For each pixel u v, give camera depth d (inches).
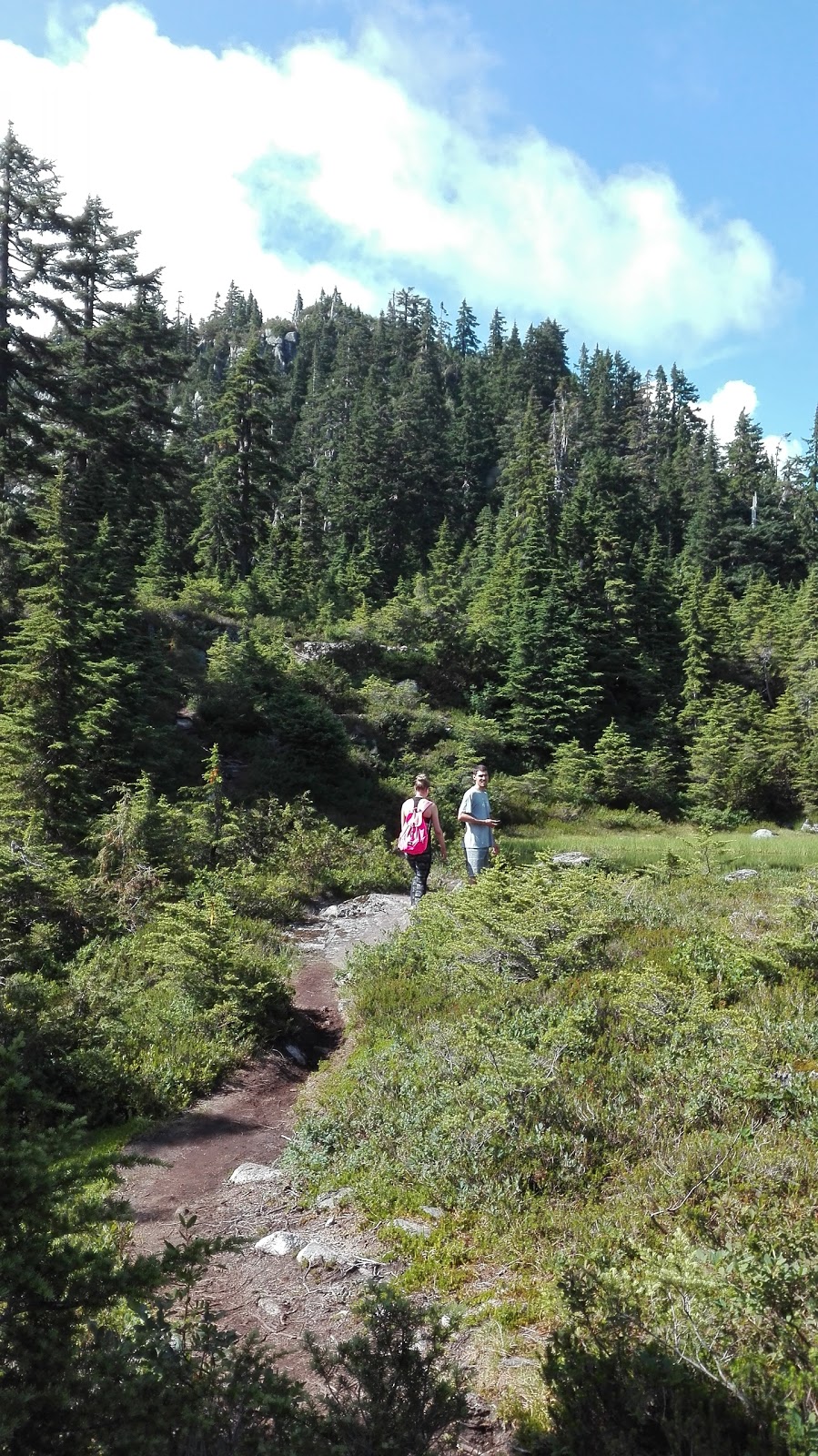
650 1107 205.2
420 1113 220.4
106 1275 114.8
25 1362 103.9
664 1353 117.5
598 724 1902.1
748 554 3506.4
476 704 1738.4
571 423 4480.8
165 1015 317.7
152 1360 112.1
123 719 793.6
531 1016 254.7
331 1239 182.4
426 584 2108.8
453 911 377.7
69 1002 276.5
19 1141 121.0
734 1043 230.2
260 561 2285.9
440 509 3580.2
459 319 7283.5
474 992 311.1
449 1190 189.9
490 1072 222.4
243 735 1123.3
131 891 469.4
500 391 5093.5
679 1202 167.6
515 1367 134.8
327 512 3201.3
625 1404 110.3
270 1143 243.8
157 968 361.1
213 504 2094.0
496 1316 146.9
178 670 1162.0
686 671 2160.4
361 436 3506.4
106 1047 267.0
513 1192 183.2
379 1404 113.6
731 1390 112.0
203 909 415.8
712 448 4471.0
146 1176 221.6
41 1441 99.9
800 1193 167.8
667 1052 228.4
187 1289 124.6
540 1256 161.5
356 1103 241.9
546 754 1732.3
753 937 355.3
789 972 290.5
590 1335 126.2
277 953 446.6
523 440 3772.1
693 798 1768.0
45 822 566.6
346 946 478.3
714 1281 126.2
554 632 1859.0
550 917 318.0
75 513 1141.1
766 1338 122.5
